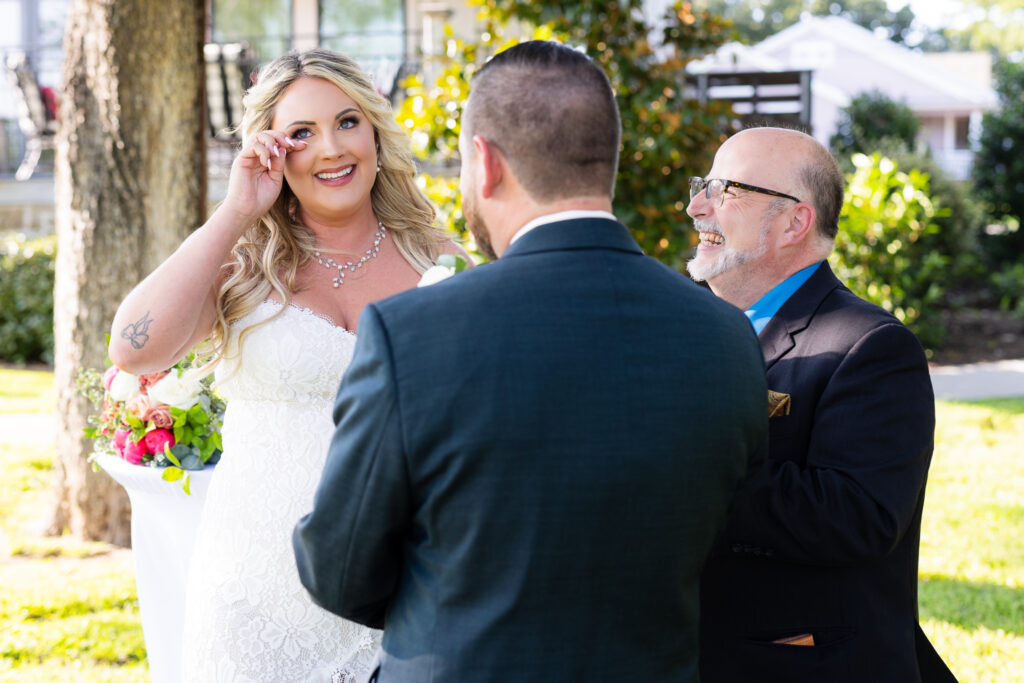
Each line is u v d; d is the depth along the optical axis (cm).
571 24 607
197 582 219
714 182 195
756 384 142
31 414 754
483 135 140
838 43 2831
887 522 165
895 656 176
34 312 1009
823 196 190
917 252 1025
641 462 127
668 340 133
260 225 228
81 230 463
